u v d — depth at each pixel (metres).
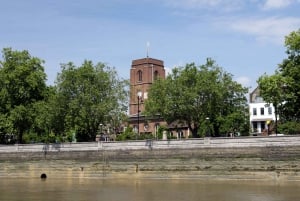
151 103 71.25
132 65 133.62
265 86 61.75
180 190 44.34
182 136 97.94
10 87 73.94
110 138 84.69
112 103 68.69
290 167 52.72
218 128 74.62
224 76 74.25
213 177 56.56
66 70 69.38
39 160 67.31
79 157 64.94
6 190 47.16
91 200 37.84
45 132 77.25
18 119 72.50
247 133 80.00
